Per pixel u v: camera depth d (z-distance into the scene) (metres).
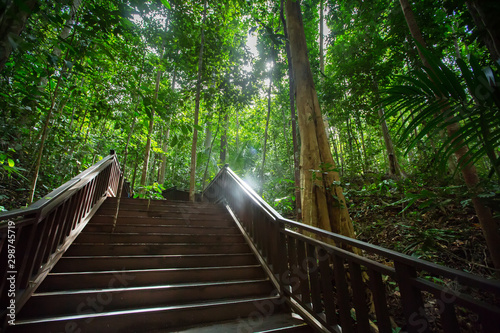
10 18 0.98
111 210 3.59
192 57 5.29
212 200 6.07
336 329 1.41
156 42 3.62
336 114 6.43
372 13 4.36
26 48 1.02
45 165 3.98
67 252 2.37
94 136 5.45
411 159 6.16
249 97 5.10
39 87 2.82
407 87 1.02
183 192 8.89
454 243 2.45
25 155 3.85
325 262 1.55
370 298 2.16
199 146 12.22
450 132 1.83
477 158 0.98
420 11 3.65
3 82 2.27
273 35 3.99
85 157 4.73
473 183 1.70
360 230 3.12
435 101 0.97
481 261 2.14
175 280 2.25
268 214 2.43
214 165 8.18
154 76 5.79
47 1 1.44
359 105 5.66
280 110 7.77
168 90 4.27
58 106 3.64
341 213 2.77
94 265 2.25
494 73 0.71
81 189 2.66
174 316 1.79
